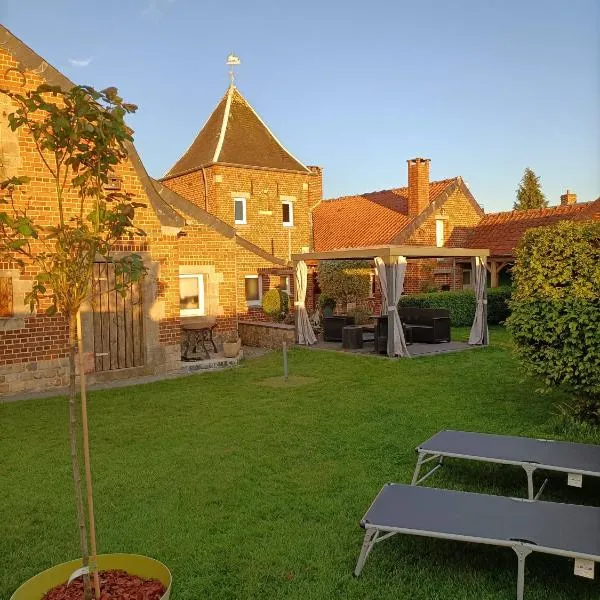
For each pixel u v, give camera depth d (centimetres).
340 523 514
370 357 1442
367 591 411
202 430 823
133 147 1261
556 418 802
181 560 455
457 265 2619
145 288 1293
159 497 580
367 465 661
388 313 1443
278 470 649
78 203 1177
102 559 373
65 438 794
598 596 400
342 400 991
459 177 2666
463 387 1063
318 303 2259
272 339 1786
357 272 2256
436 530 402
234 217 2450
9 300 1112
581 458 552
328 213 2931
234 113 2602
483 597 401
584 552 367
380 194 2858
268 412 920
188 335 1552
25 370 1130
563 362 761
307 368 1332
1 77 1098
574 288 748
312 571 438
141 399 1041
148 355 1291
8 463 691
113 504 564
